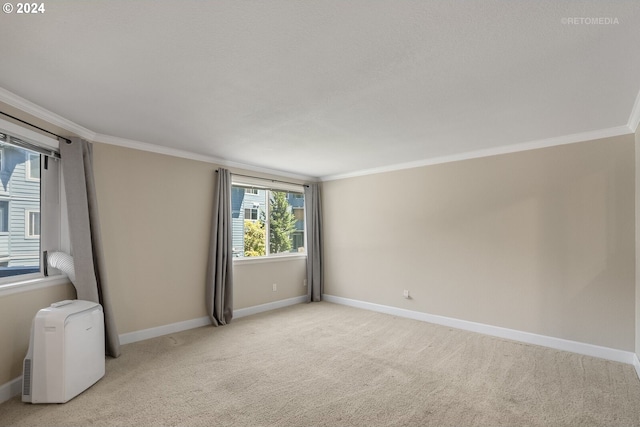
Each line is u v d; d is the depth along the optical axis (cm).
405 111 281
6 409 232
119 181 365
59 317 244
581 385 272
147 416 225
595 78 220
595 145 340
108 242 355
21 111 260
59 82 226
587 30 166
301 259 589
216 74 215
